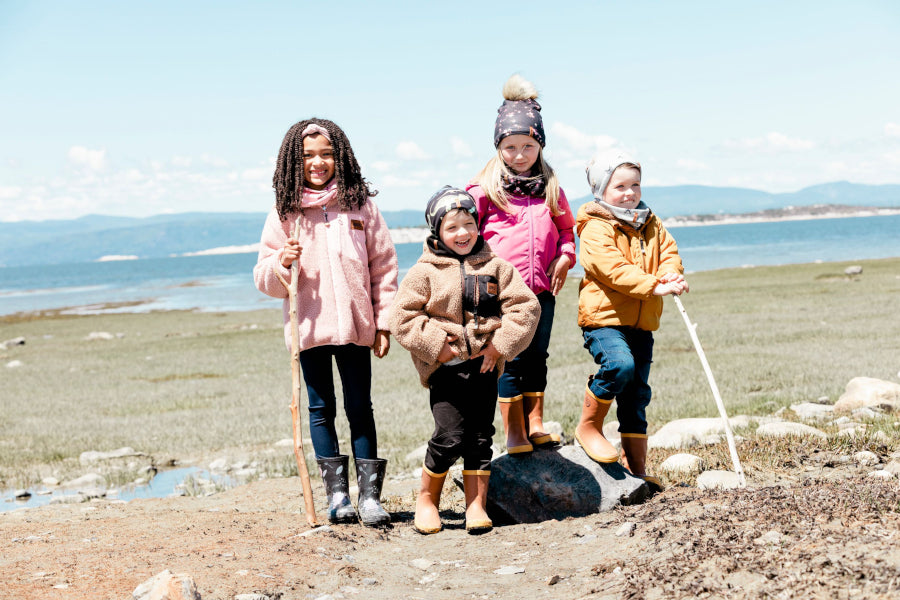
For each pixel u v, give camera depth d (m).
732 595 2.68
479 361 4.23
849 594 2.52
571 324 24.64
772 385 11.16
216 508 5.84
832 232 186.00
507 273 4.20
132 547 3.99
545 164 4.71
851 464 5.05
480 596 3.27
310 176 4.63
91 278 172.75
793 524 3.22
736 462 4.16
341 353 4.65
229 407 13.97
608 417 9.40
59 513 5.52
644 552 3.37
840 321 20.11
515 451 4.70
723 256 100.50
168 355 24.45
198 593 3.02
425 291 4.17
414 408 12.04
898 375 10.59
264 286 4.63
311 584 3.43
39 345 31.64
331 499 4.55
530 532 4.24
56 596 3.13
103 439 11.34
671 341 18.30
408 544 4.21
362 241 4.67
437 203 4.15
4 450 10.81
